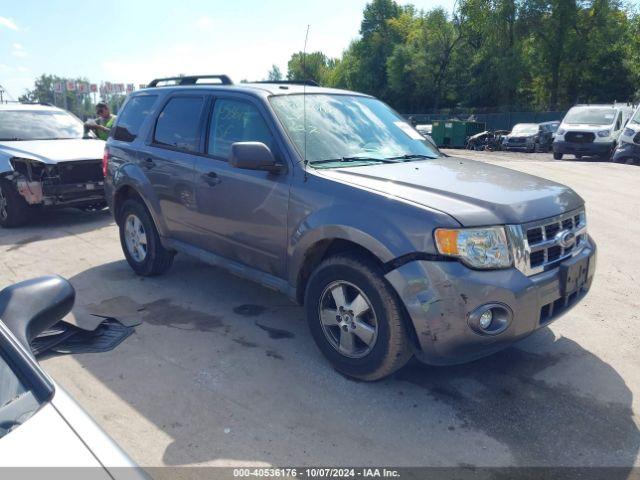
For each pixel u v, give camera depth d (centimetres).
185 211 483
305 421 315
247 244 425
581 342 414
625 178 1264
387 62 5578
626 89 4478
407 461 281
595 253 379
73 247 706
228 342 417
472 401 335
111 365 381
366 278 330
